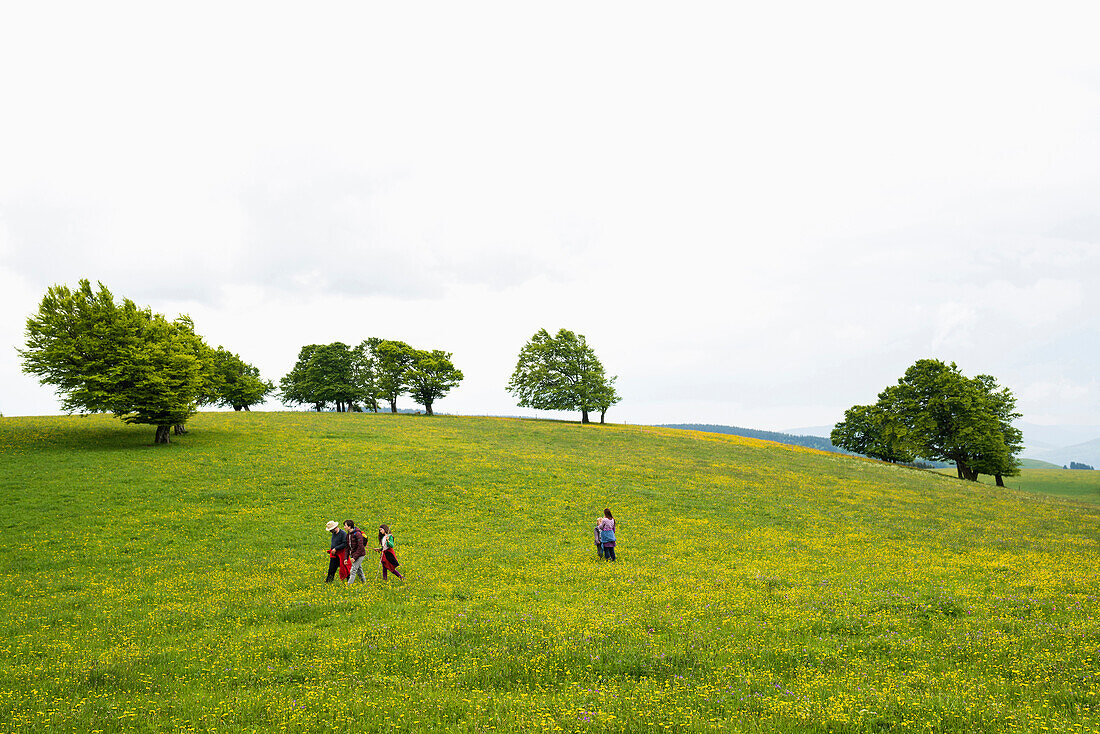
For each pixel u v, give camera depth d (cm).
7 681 1225
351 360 11106
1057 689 1104
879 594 1928
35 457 4425
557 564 2520
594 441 7300
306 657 1383
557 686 1205
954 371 7569
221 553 2592
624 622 1628
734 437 9644
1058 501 5622
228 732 1002
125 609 1805
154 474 4006
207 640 1508
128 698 1145
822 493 4816
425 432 6919
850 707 1040
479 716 1052
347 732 1005
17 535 2764
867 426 9188
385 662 1345
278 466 4462
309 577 2238
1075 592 1956
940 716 996
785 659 1326
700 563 2569
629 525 3444
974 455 7362
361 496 3781
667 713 1038
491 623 1627
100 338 4981
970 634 1462
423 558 2580
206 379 5816
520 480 4512
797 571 2402
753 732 954
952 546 3048
